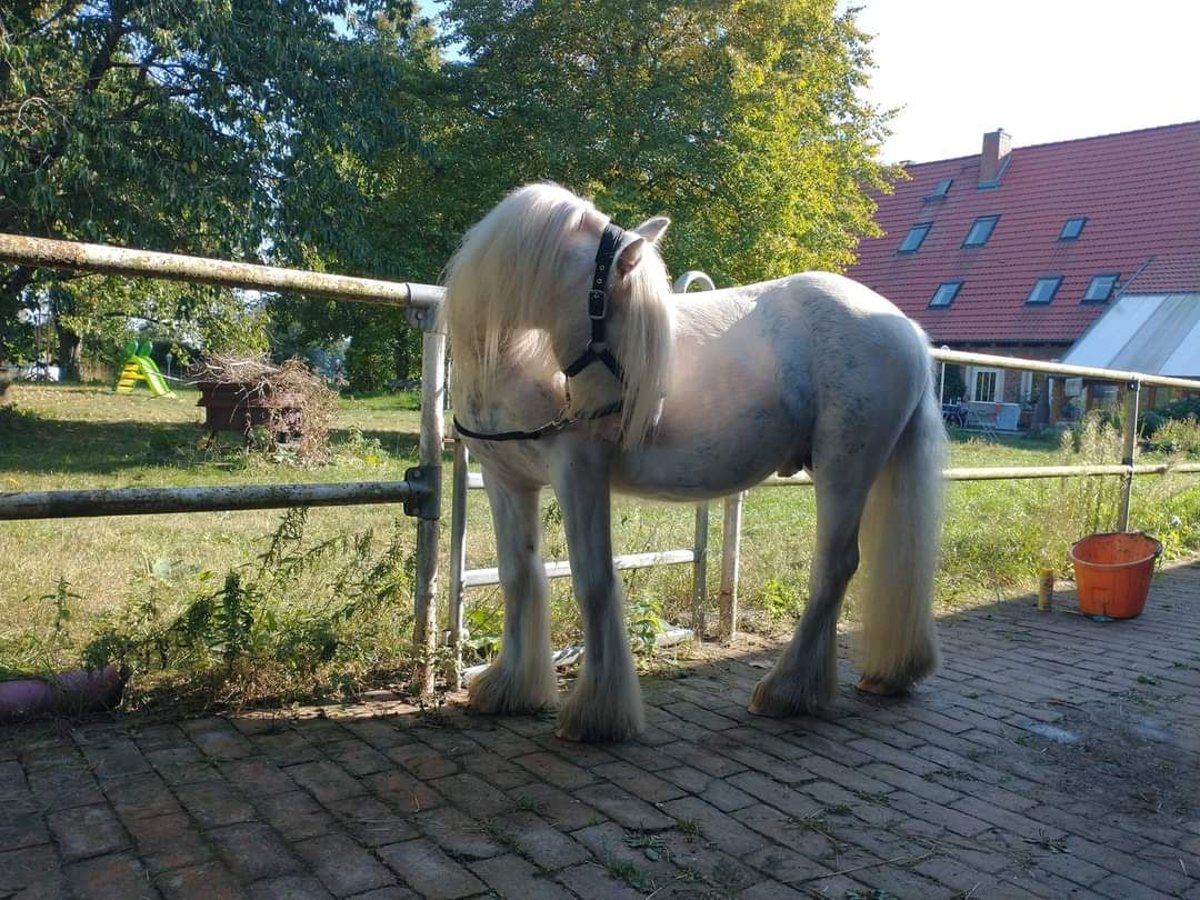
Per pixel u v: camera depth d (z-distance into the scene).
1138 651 4.53
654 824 2.47
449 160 13.72
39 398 19.19
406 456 11.74
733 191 14.16
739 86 13.81
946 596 5.52
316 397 10.77
